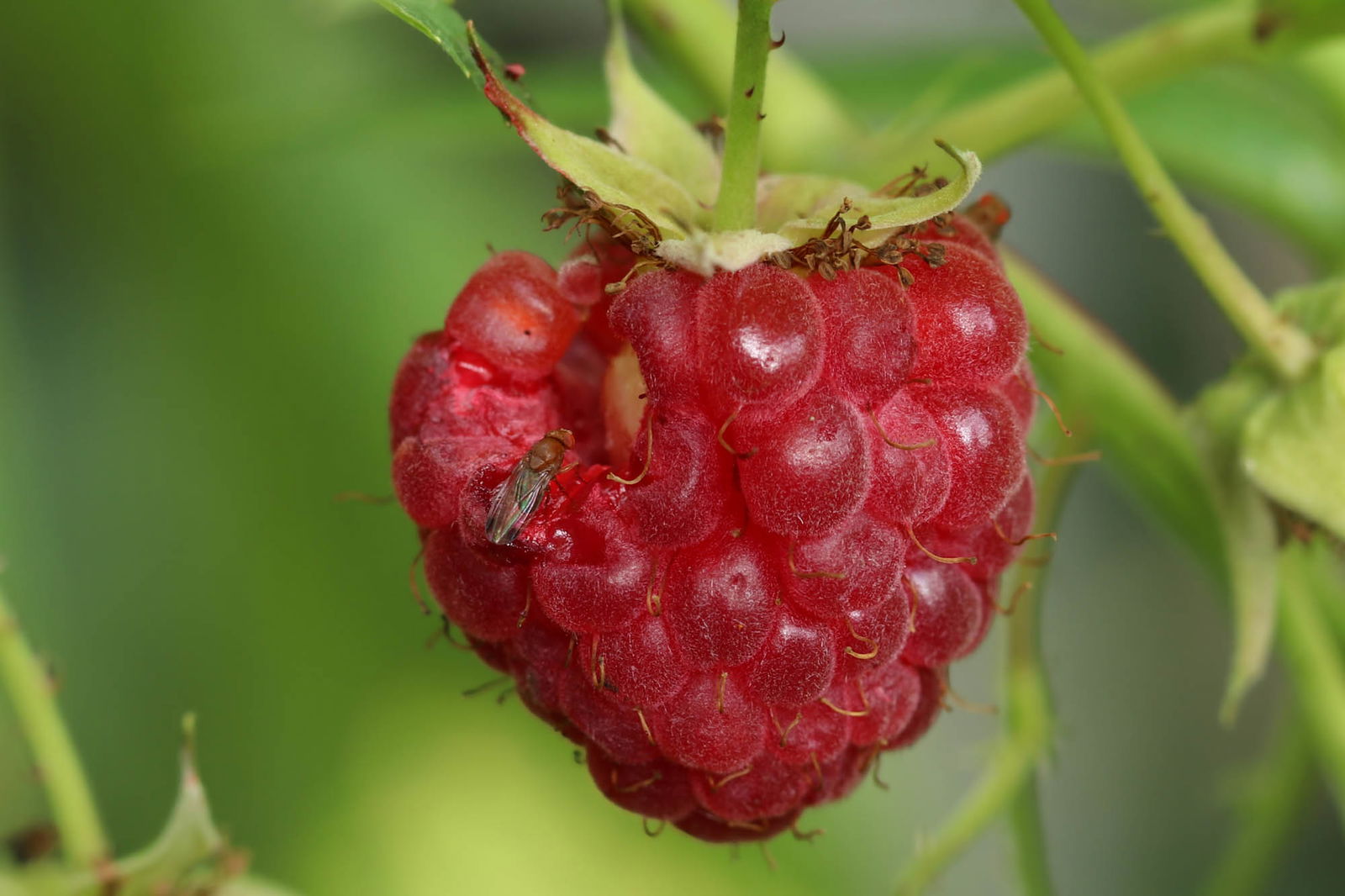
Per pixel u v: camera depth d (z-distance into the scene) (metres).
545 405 0.14
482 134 0.17
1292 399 0.15
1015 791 0.16
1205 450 0.15
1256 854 0.17
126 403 0.18
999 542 0.14
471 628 0.14
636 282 0.13
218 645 0.18
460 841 0.18
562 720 0.14
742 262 0.13
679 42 0.16
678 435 0.13
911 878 0.16
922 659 0.14
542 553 0.13
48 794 0.15
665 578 0.13
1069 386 0.16
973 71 0.17
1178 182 0.16
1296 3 0.15
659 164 0.14
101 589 0.18
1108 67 0.15
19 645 0.15
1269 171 0.16
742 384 0.13
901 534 0.14
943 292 0.14
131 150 0.18
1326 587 0.16
